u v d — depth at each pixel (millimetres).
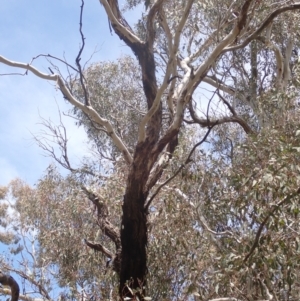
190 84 6309
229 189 5977
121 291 6086
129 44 6777
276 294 5441
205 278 6039
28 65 6371
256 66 9617
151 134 6320
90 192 7676
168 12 8953
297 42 9516
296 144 5355
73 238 8289
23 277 7961
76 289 7352
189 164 6645
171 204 6656
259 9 7414
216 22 8250
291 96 6684
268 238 4820
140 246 6254
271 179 4738
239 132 9000
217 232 6191
